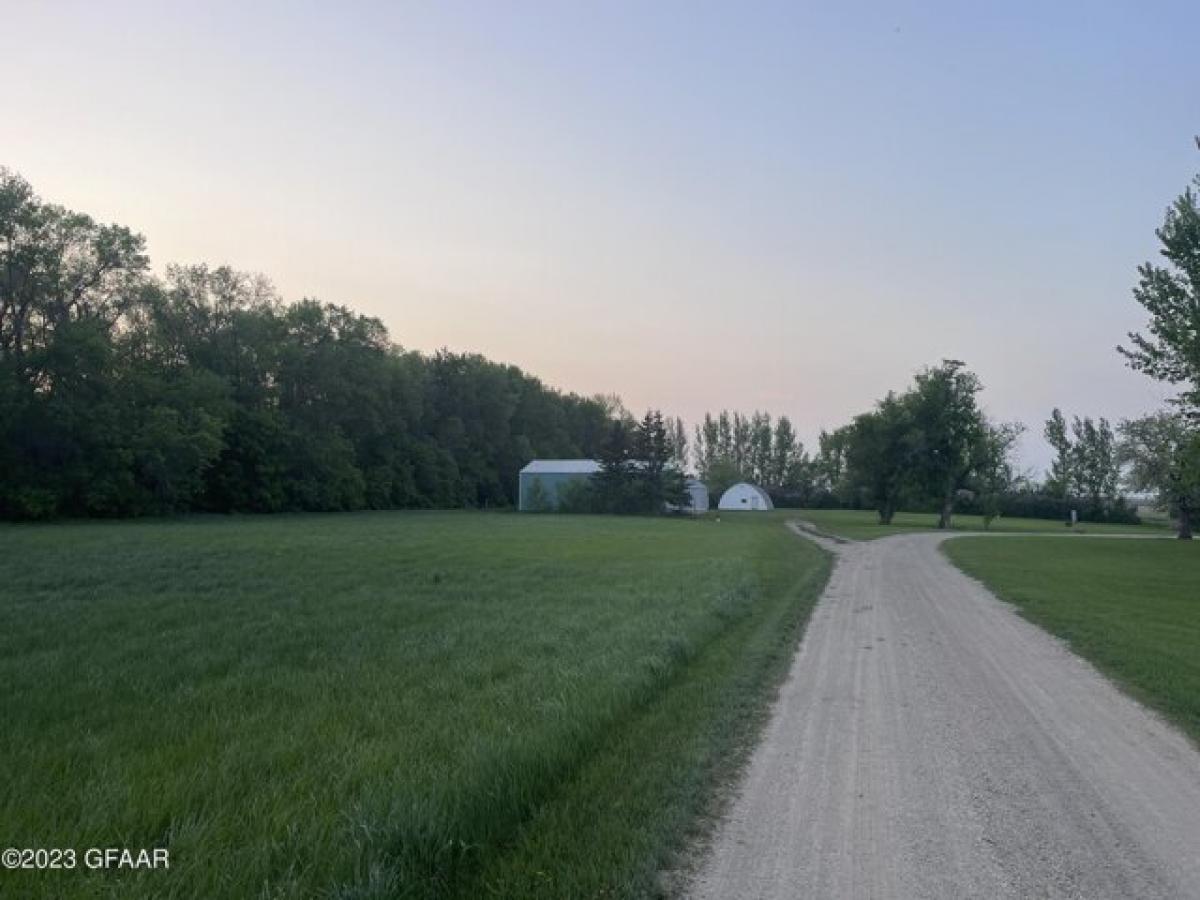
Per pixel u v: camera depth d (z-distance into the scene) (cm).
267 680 862
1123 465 5728
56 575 1900
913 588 1998
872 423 6838
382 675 887
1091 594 1886
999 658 1110
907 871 451
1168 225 2997
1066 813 543
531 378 12150
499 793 509
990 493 6700
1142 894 428
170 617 1312
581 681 834
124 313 5569
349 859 404
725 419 15100
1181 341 2908
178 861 409
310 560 2391
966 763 650
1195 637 1291
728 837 497
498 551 2895
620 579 1986
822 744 699
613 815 518
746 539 4084
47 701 762
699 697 845
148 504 5403
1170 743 719
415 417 9188
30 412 4775
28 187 4938
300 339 7344
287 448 6869
